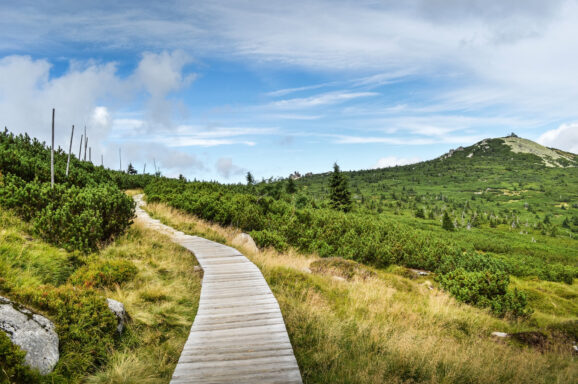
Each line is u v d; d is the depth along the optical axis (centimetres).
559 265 3031
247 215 1938
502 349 760
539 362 684
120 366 490
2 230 852
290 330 678
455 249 2056
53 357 455
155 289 796
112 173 3472
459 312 1055
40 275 714
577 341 843
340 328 718
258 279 936
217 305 751
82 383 460
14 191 1055
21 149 1808
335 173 5481
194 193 2488
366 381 516
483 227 15250
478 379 579
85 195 1096
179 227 1708
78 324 530
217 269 1032
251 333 614
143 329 630
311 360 579
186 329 663
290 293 925
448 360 630
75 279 738
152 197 2397
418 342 706
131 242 1141
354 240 1881
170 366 527
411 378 558
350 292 1045
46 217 928
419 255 1834
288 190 6862
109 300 628
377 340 695
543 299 1491
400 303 1032
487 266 1847
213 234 1605
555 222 19562
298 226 1966
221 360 521
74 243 927
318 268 1333
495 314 1132
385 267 1770
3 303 478
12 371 389
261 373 484
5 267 671
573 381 618
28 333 449
